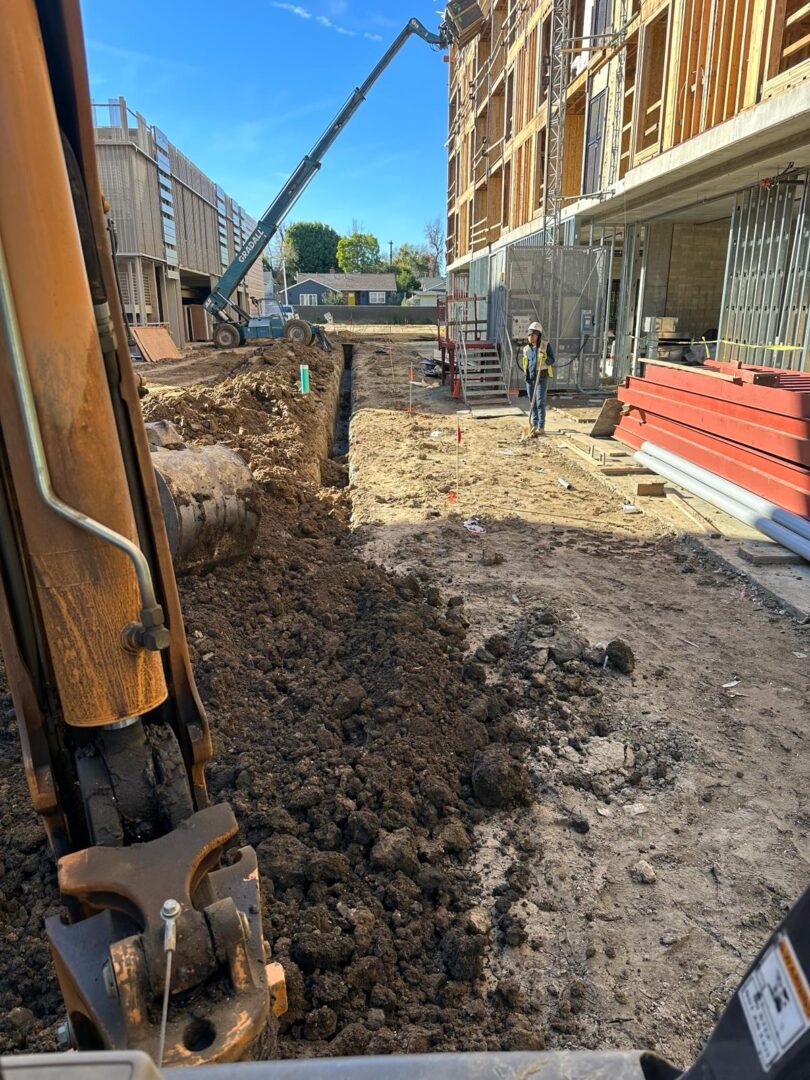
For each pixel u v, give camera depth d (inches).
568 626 226.4
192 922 68.5
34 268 65.8
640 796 155.8
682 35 489.4
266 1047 74.5
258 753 157.8
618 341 768.9
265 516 292.4
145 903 71.0
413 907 124.5
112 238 78.7
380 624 208.5
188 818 81.7
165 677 90.5
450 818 146.1
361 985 111.3
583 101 770.2
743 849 141.0
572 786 158.1
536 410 510.3
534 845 141.6
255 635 207.9
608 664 204.2
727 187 528.4
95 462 72.2
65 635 75.4
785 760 166.6
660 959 119.0
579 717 180.9
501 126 1158.3
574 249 695.1
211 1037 65.1
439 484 396.5
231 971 69.1
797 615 235.0
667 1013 110.4
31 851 134.9
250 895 79.8
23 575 79.1
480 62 1242.6
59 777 86.0
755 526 300.7
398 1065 46.9
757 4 397.4
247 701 176.2
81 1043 75.0
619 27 616.1
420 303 3036.4
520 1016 109.7
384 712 168.2
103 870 74.4
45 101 64.7
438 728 168.4
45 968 113.0
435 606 239.5
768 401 307.3
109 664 77.2
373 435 527.8
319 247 3978.8
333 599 233.3
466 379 669.9
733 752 169.3
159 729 88.5
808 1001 35.1
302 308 2480.3
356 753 157.2
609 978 115.9
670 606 245.8
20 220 64.8
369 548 299.9
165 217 1373.0
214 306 1210.0
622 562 287.1
